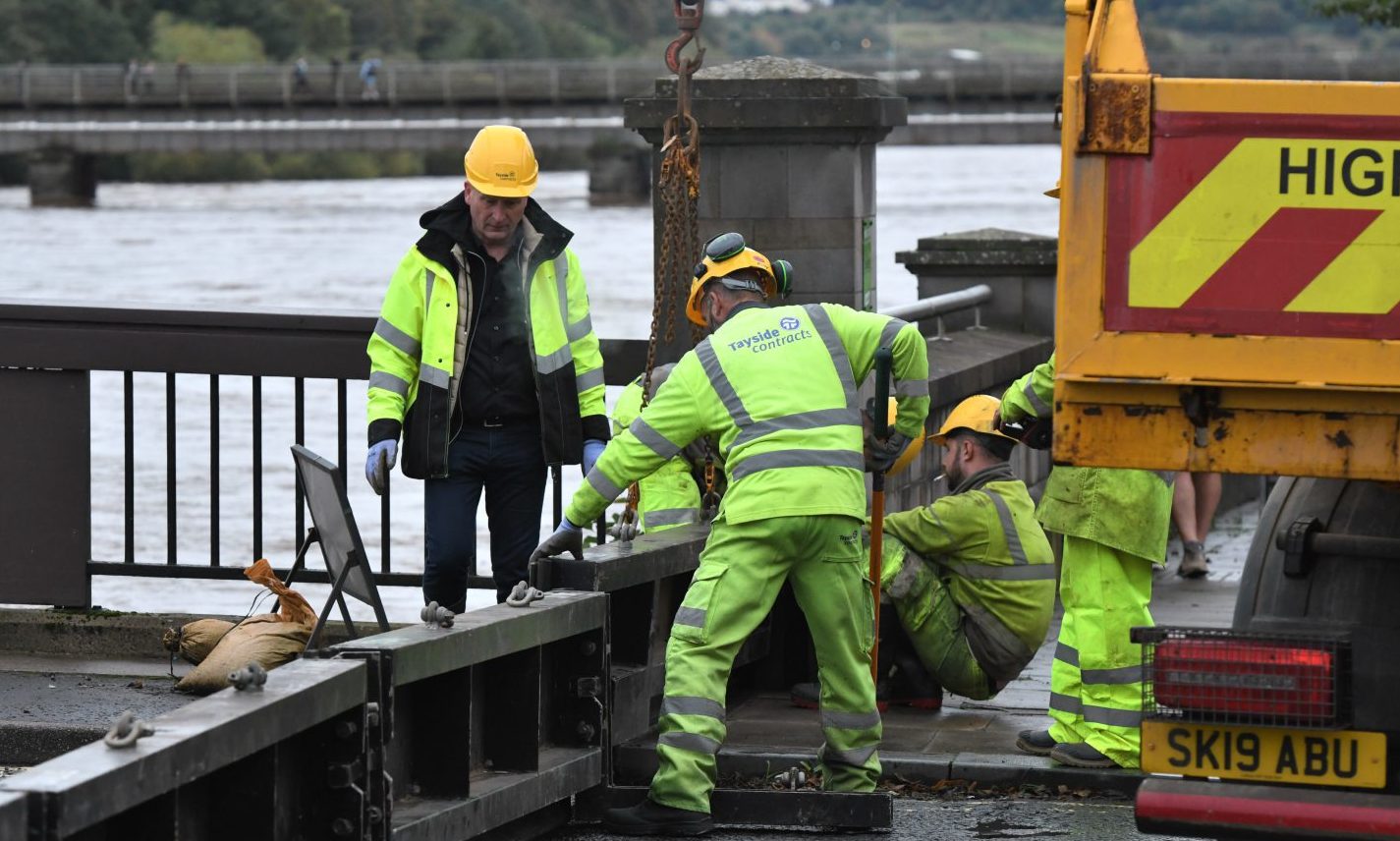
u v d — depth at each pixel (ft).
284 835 20.89
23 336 34.73
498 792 24.64
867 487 35.83
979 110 323.78
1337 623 20.93
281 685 20.75
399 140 331.98
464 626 24.08
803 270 38.68
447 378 29.53
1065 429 20.07
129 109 337.52
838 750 27.55
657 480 32.27
